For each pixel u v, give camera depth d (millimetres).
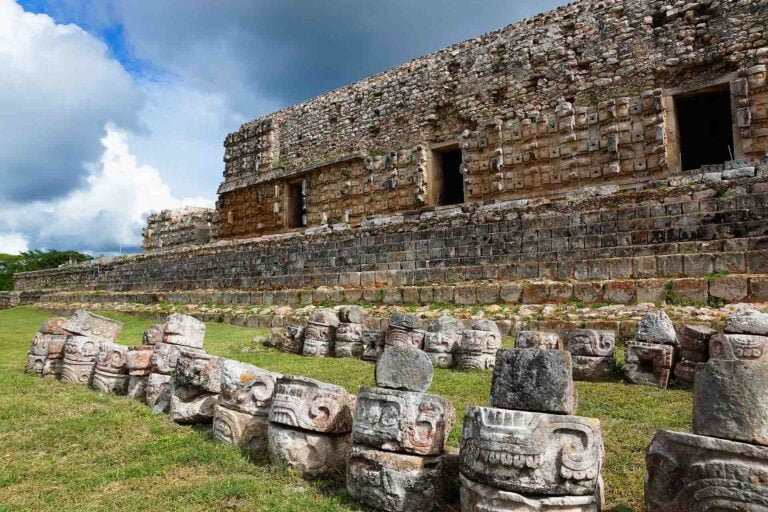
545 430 4098
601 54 22234
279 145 36500
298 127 35281
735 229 12992
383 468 4633
